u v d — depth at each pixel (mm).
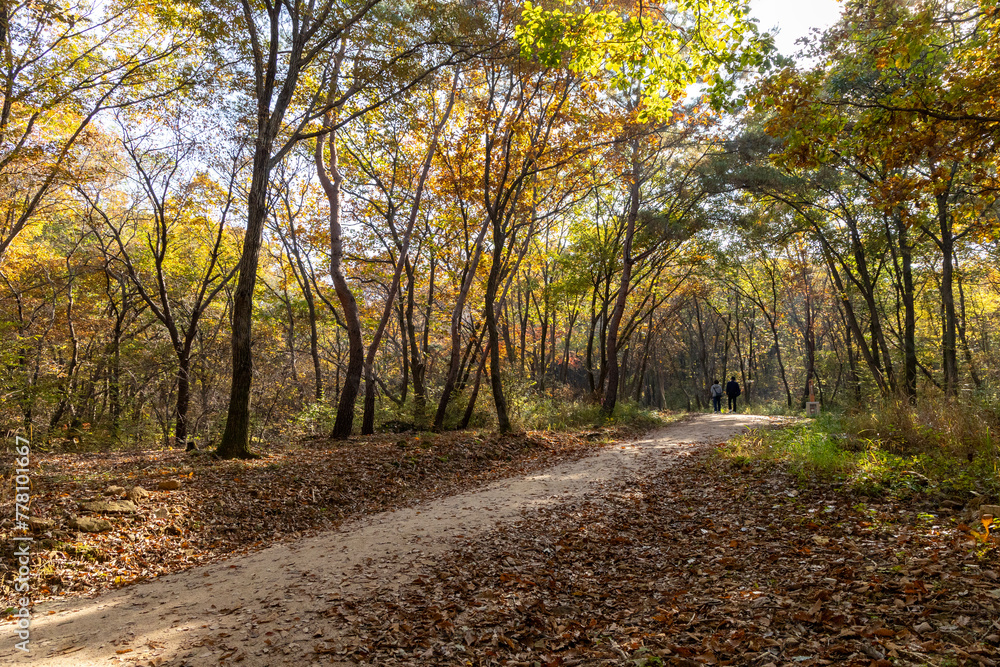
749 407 34438
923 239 19828
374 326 27125
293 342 30531
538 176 17844
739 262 29125
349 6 12727
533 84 14602
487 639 4582
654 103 8719
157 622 5105
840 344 39344
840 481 7809
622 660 4027
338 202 17406
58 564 6398
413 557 6773
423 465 12461
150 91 16422
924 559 4672
